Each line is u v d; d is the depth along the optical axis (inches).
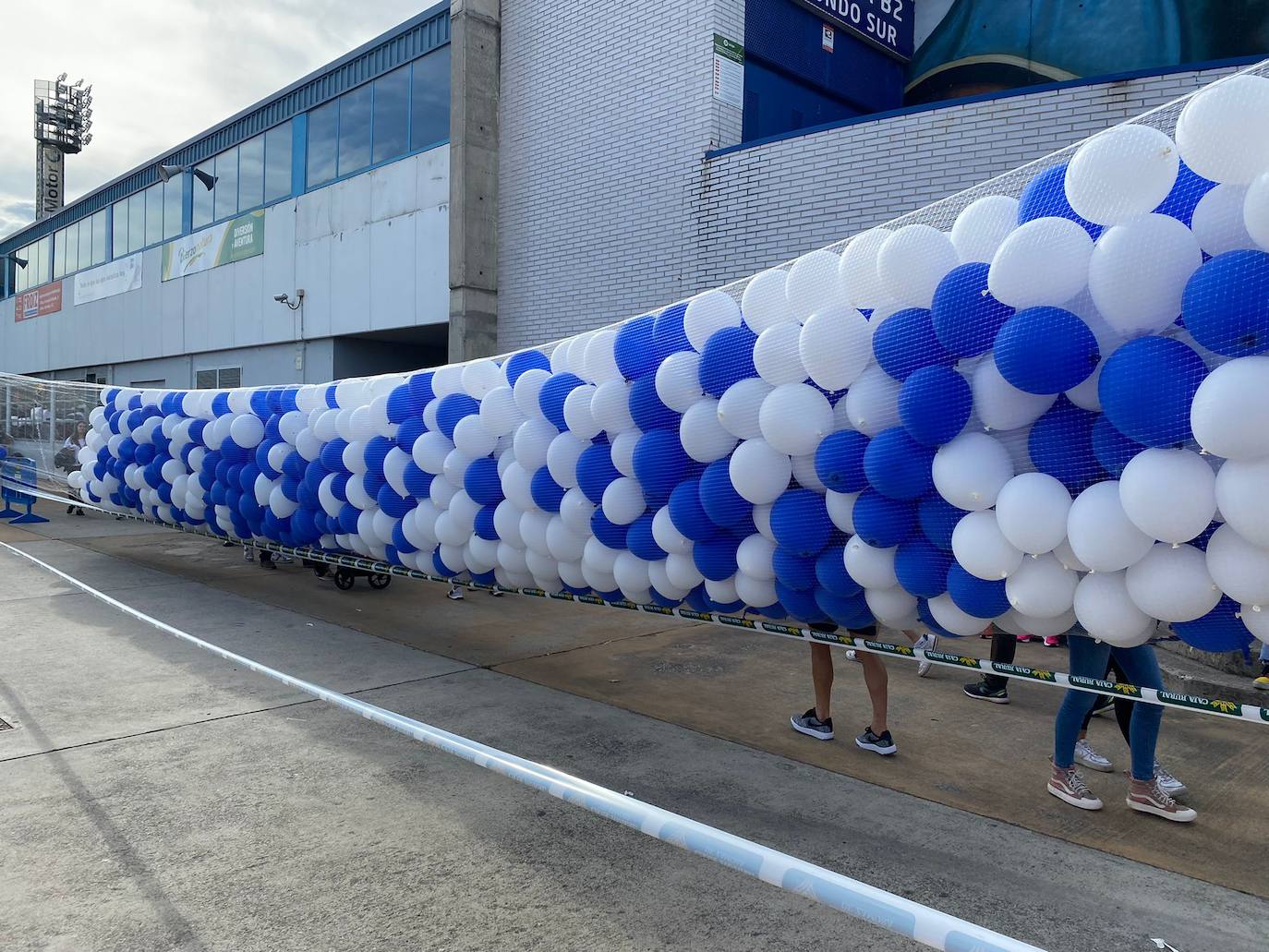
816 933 103.7
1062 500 104.4
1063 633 120.1
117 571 350.0
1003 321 107.3
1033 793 147.8
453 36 432.1
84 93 2034.9
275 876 112.6
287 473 259.0
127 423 344.8
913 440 116.3
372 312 562.3
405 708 185.5
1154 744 139.5
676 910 107.7
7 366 1109.1
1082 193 96.7
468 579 217.3
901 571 123.6
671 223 363.9
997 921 107.3
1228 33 337.1
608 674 217.5
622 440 158.9
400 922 103.0
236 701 184.5
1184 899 113.1
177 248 751.7
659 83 365.4
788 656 238.1
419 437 207.2
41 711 174.7
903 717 187.6
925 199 291.4
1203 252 93.7
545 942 99.8
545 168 416.5
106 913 103.0
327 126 597.0
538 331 422.6
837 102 409.7
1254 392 83.0
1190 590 96.7
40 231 1014.4
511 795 140.3
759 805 141.1
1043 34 386.0
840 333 122.1
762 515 140.7
